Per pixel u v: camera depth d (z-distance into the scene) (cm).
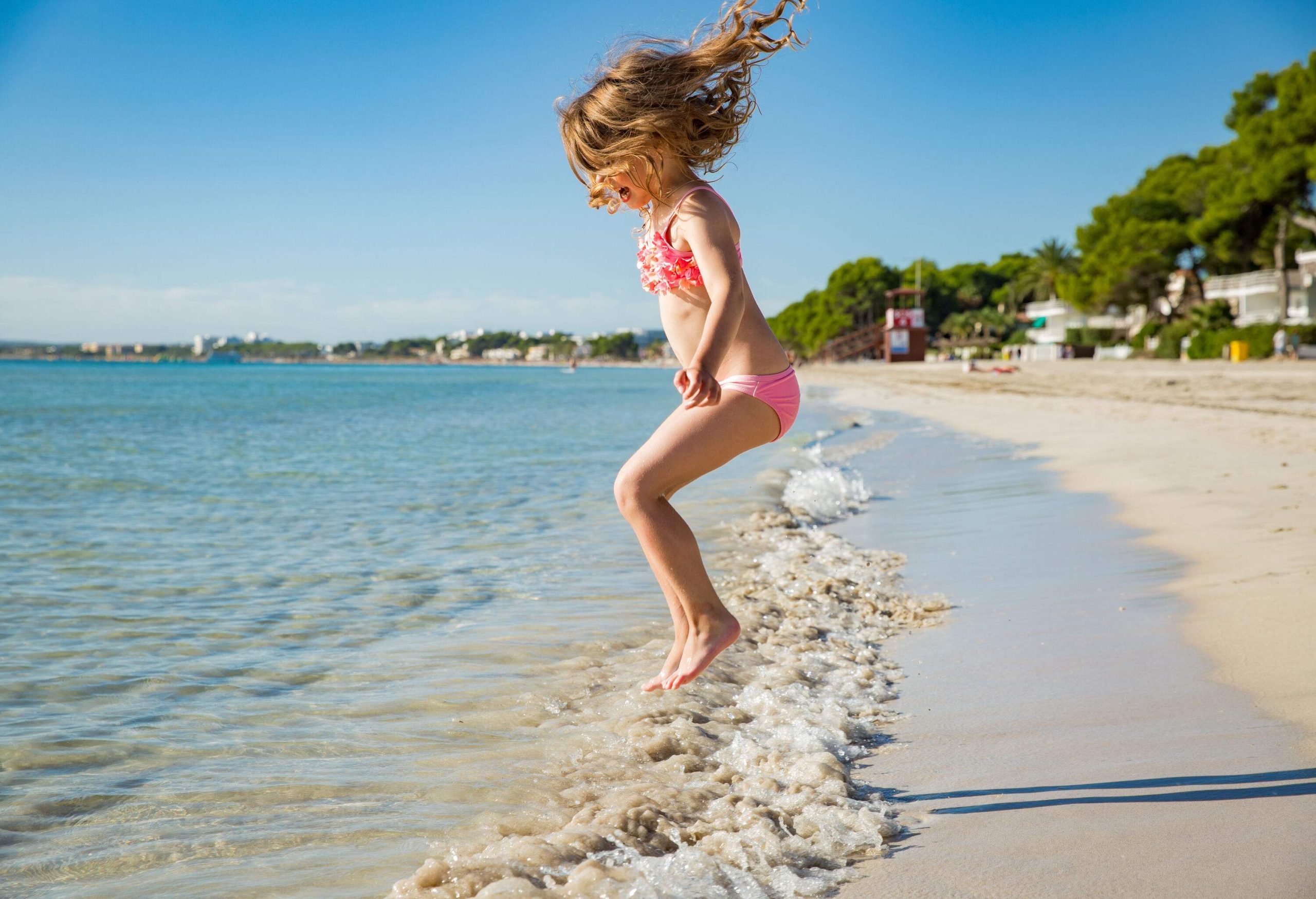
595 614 481
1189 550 528
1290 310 5053
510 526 812
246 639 452
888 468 1128
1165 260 5412
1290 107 4153
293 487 1164
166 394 5356
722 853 212
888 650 397
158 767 290
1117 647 366
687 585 226
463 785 268
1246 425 1252
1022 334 9181
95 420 2886
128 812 258
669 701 329
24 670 400
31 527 840
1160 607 419
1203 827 209
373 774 280
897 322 9362
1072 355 6756
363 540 754
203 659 417
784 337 14562
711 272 219
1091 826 216
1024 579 508
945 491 902
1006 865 201
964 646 393
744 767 272
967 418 1955
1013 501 800
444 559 660
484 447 1791
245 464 1496
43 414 3225
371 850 230
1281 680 304
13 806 262
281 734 318
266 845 235
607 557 651
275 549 712
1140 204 5609
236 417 3084
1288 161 4028
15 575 616
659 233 231
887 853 213
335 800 262
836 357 11488
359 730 320
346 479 1255
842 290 12150
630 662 393
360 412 3434
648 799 245
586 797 258
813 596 486
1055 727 289
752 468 1160
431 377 12538
